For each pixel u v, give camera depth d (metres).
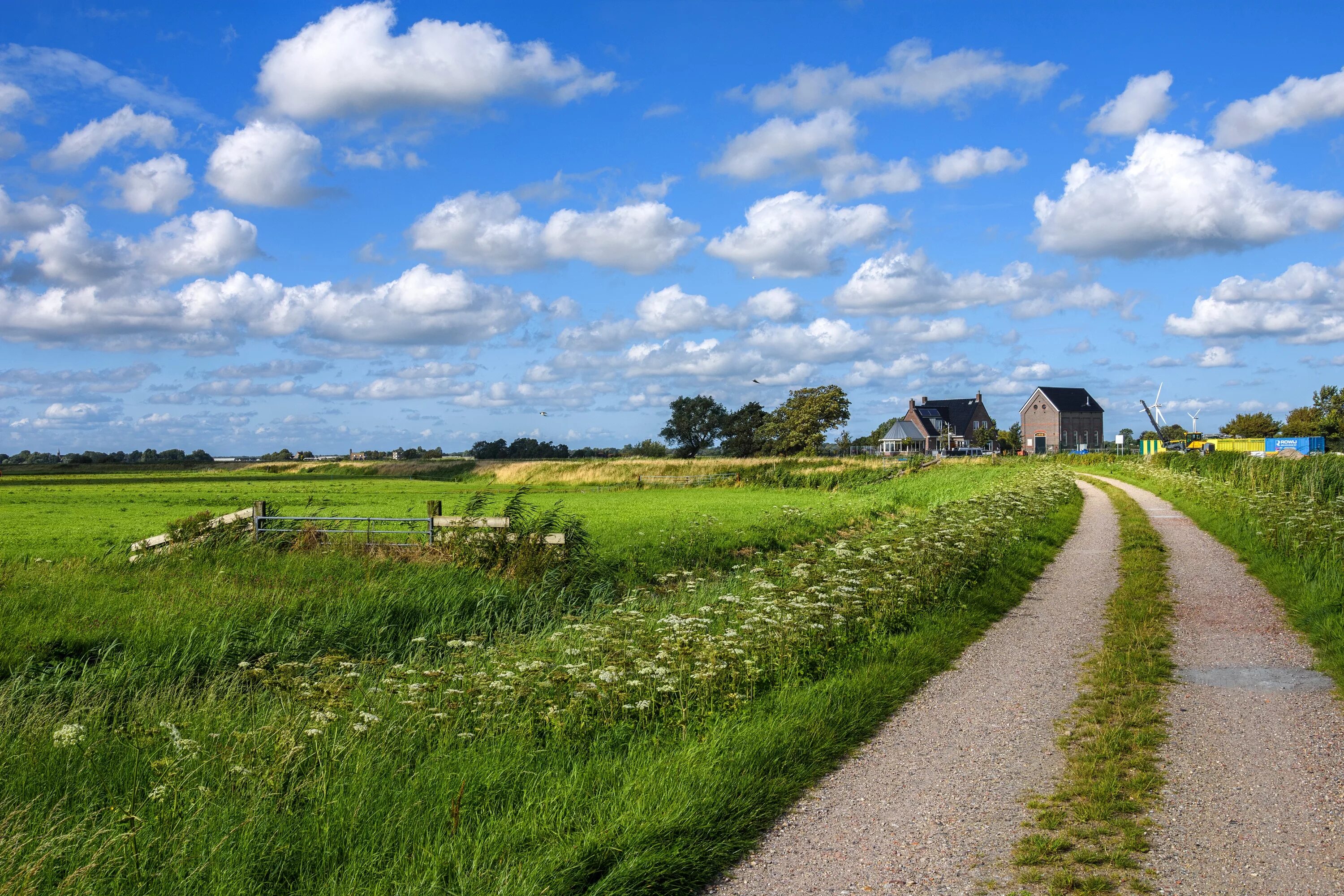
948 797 6.16
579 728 7.34
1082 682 9.00
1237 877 4.86
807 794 6.32
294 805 5.88
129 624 12.02
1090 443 142.75
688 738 7.19
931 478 50.66
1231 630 11.17
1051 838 5.40
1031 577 15.98
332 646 12.05
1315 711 7.85
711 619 11.54
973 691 8.84
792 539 25.14
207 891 4.81
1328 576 12.68
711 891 4.93
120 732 7.36
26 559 19.62
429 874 4.87
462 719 7.43
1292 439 79.00
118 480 81.75
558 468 74.56
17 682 9.08
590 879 4.96
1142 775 6.37
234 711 8.26
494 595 14.96
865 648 10.19
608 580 17.81
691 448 143.00
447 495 54.22
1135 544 19.41
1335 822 5.54
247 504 44.72
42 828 5.45
